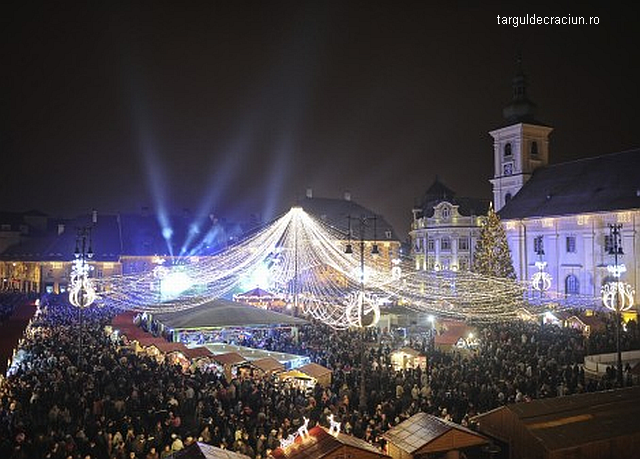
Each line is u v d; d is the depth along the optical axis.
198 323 41.47
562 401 17.20
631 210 62.09
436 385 27.58
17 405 23.38
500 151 86.69
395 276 69.81
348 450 14.16
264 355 36.34
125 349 36.31
